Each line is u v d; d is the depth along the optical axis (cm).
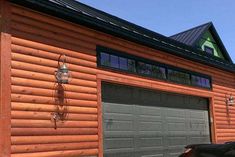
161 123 1445
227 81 1897
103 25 1187
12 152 927
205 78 1734
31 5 1007
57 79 1059
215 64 1752
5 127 919
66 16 1091
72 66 1112
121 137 1261
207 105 1748
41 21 1048
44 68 1034
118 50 1278
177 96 1559
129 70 1313
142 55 1377
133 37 1300
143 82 1362
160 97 1462
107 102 1230
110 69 1237
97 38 1209
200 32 2012
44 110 1017
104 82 1226
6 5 968
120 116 1270
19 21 993
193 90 1631
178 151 1509
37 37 1030
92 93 1162
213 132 1731
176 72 1551
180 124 1548
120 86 1291
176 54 1527
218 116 1780
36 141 985
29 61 999
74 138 1087
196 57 1616
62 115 1061
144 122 1365
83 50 1154
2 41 943
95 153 1144
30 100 986
